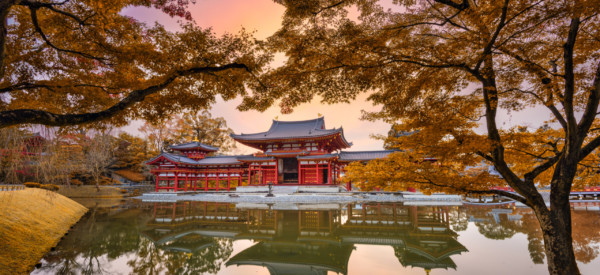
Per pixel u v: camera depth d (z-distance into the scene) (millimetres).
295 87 5207
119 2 5398
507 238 12742
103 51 6297
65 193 37156
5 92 6121
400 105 4949
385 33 4395
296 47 4508
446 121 4883
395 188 6441
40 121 4098
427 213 21422
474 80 5000
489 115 4906
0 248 8727
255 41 5695
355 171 6641
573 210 21922
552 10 3535
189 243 12797
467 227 15594
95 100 7289
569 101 4344
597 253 9484
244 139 44469
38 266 9148
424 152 5863
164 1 5305
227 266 9602
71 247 11578
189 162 43875
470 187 5523
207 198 36219
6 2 3824
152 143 55000
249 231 15492
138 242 12797
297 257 10617
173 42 5867
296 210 24203
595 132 5746
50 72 6891
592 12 3582
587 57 4582
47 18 5973
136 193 43625
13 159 9242
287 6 4445
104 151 37594
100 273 8703
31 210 13766
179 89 7082
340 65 4551
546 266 8805
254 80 6438
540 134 5922
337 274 8695
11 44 6141
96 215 21344
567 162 4523
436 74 4730
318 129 45938
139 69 7055
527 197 4941
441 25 4465
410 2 4297
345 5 4375
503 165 4938
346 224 17250
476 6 4289
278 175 43062
